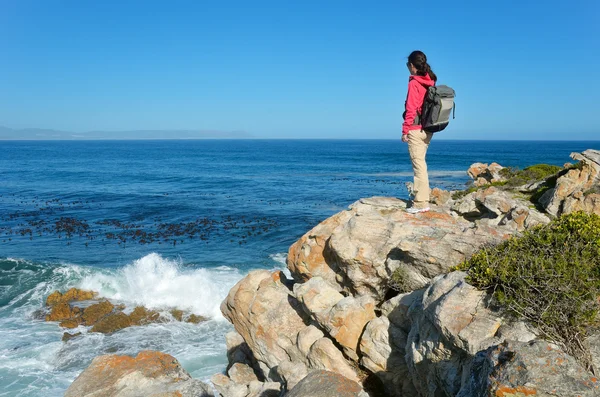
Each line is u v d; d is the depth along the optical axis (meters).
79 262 25.44
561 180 11.68
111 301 19.23
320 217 39.38
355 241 9.48
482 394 4.14
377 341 7.96
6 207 45.00
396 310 7.98
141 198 51.34
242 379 10.58
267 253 27.69
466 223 9.41
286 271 23.25
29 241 30.67
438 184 54.88
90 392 6.68
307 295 9.13
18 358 14.57
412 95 8.70
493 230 8.45
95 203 47.78
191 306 18.69
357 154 157.50
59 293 19.75
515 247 6.47
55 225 36.06
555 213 11.45
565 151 148.38
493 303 5.88
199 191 57.75
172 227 35.38
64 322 17.17
